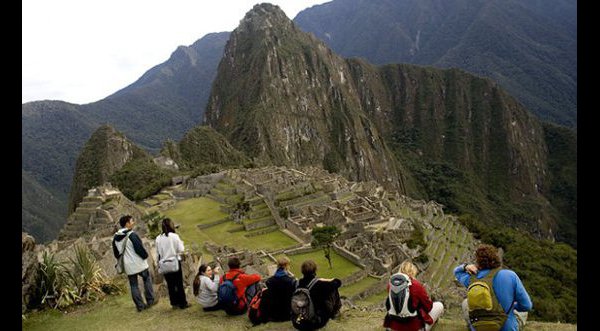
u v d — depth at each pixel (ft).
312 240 178.29
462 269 35.96
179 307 50.96
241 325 45.16
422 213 292.40
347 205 228.84
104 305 54.34
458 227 292.20
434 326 41.14
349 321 44.96
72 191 525.34
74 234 183.93
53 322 49.88
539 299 188.75
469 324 35.91
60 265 56.95
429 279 162.91
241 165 550.36
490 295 32.37
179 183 371.15
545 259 268.82
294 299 38.91
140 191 357.61
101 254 74.43
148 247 73.00
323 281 39.63
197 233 203.10
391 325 35.78
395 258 163.94
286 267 44.55
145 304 52.16
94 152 537.65
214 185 309.63
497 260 33.73
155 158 551.18
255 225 211.00
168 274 50.03
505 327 31.94
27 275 52.06
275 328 43.01
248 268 111.96
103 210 194.39
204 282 49.16
